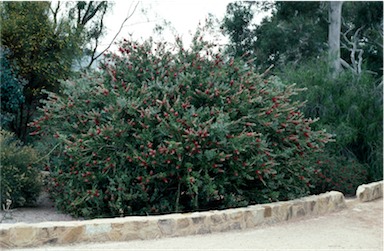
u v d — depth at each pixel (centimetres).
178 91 683
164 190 684
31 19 1285
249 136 638
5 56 1238
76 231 538
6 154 712
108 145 655
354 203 819
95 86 716
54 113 740
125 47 730
